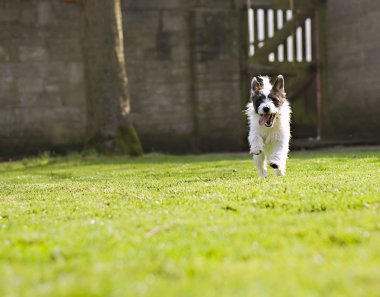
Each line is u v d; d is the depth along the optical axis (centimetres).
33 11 2044
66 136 2078
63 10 2066
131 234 511
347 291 332
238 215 596
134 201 761
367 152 1628
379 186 759
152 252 442
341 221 525
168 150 2153
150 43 2130
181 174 1186
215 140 2167
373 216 548
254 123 1010
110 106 1847
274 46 2219
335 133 2252
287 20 2233
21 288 360
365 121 2134
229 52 2170
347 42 2180
